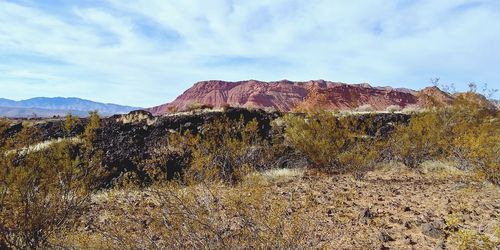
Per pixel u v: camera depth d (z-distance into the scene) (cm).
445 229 618
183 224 394
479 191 930
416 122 1453
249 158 1372
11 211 554
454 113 1541
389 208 773
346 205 806
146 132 1803
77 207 621
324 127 1360
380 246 544
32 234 554
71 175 640
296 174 1288
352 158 1212
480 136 1090
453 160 1275
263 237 388
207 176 803
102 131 1770
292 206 657
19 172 572
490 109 1766
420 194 916
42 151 673
